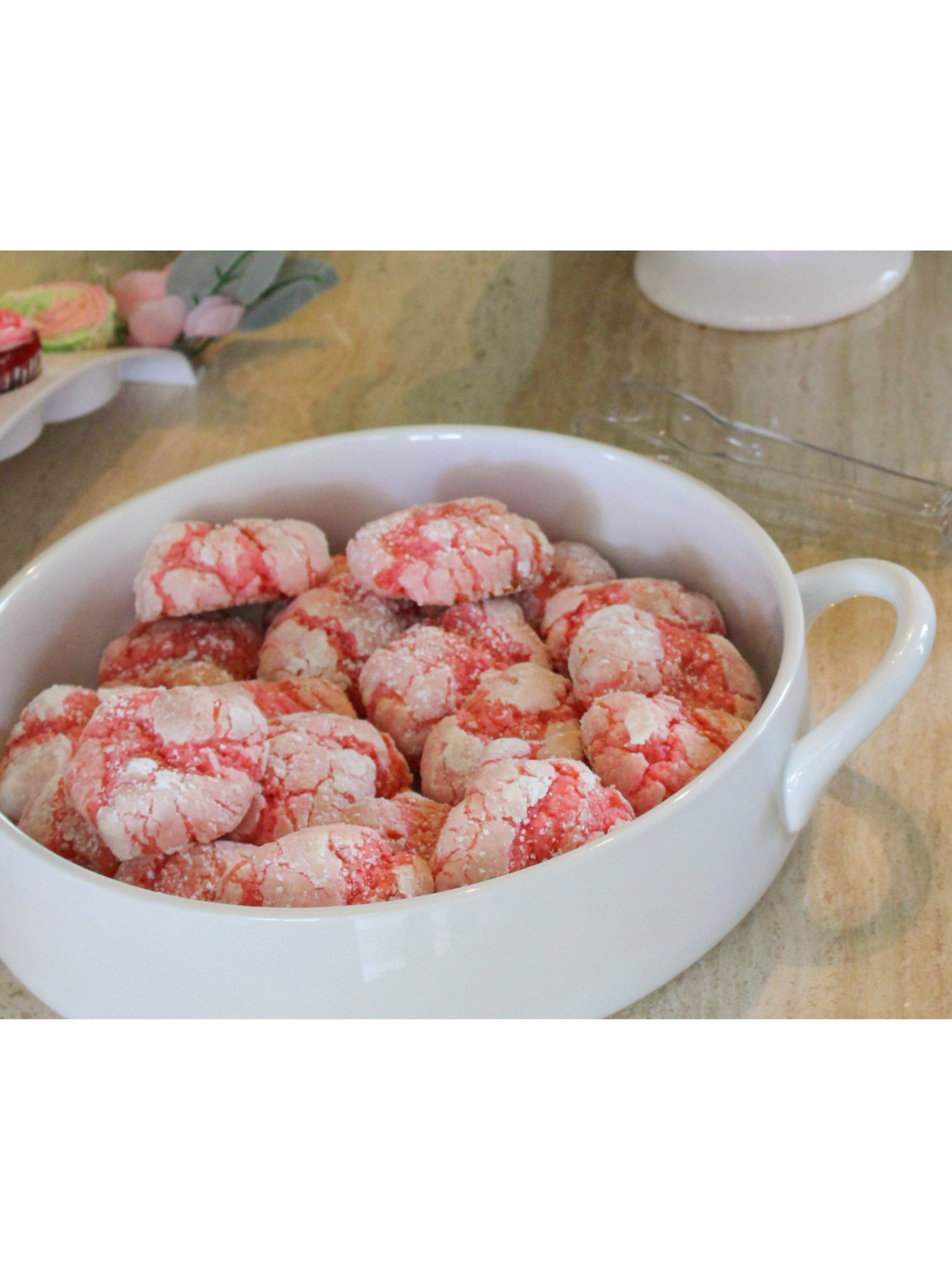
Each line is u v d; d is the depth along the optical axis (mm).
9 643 476
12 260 680
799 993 424
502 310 693
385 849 414
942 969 424
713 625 485
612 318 679
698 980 429
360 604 496
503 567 481
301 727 448
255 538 496
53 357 632
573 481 511
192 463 614
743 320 650
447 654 471
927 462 573
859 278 654
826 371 626
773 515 556
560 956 389
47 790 440
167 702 433
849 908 440
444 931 377
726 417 605
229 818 420
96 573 499
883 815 459
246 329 654
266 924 375
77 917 393
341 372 663
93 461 622
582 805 408
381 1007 386
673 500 491
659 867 392
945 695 489
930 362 623
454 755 448
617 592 487
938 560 536
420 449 520
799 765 414
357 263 740
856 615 519
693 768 427
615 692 449
